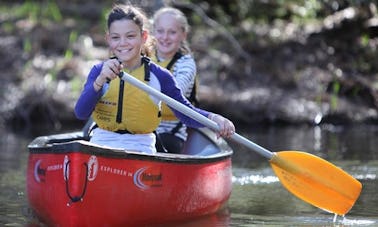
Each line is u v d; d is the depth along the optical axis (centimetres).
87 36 4038
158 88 1527
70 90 3481
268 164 2333
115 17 1480
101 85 1427
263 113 3344
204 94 3378
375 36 3956
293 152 1655
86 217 1372
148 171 1445
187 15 4294
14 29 4119
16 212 1645
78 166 1330
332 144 2652
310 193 1656
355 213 1647
